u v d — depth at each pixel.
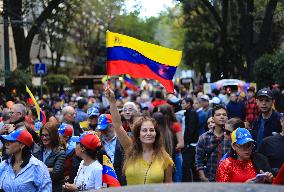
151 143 9.89
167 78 13.55
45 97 40.41
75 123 17.75
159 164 9.84
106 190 4.79
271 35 55.00
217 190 4.20
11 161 10.20
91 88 76.94
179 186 4.39
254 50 43.75
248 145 9.71
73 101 32.97
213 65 67.06
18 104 15.12
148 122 9.97
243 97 24.83
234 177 9.75
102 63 89.06
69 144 12.61
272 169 10.21
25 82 36.84
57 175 11.73
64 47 65.56
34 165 10.08
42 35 53.84
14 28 40.16
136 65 13.38
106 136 13.41
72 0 48.06
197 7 58.16
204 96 21.48
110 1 52.19
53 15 48.62
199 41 63.38
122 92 51.81
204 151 12.79
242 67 53.38
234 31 53.97
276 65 35.28
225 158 10.10
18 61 40.00
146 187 4.55
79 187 10.33
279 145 11.06
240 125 12.01
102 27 79.44
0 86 38.12
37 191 10.11
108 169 10.41
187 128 18.48
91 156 10.41
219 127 12.66
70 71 81.81
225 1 49.22
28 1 40.56
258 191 4.18
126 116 15.59
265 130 13.19
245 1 45.34
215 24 59.94
